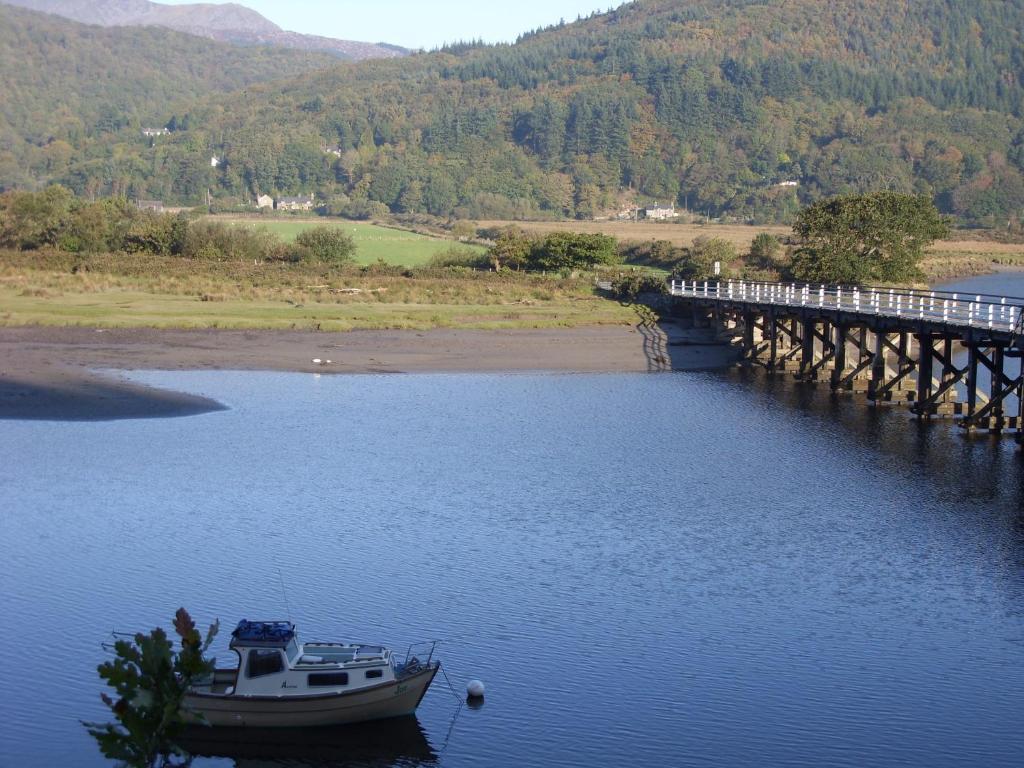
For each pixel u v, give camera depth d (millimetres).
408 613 29328
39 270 103938
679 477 42781
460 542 34750
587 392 61750
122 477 41312
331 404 56469
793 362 71000
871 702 25172
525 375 66812
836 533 36000
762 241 129875
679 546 34688
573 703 25125
